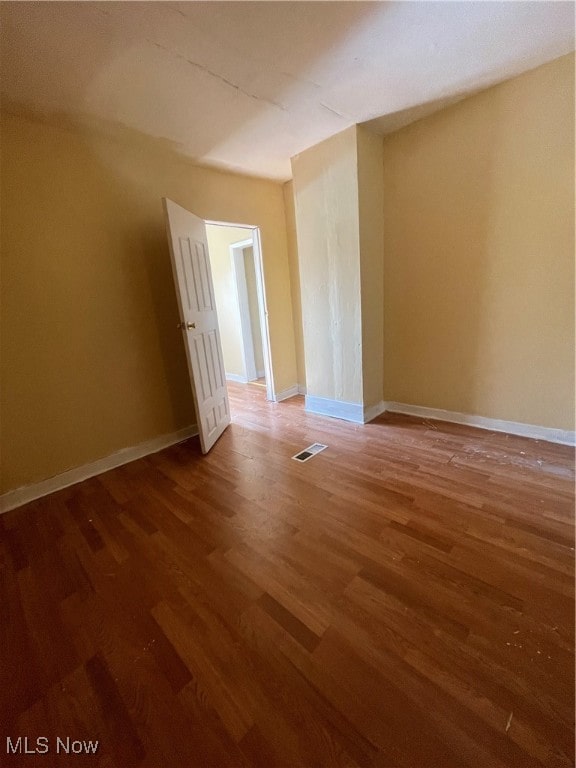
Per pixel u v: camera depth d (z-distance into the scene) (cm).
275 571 143
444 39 163
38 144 204
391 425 288
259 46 159
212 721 93
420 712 91
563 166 198
